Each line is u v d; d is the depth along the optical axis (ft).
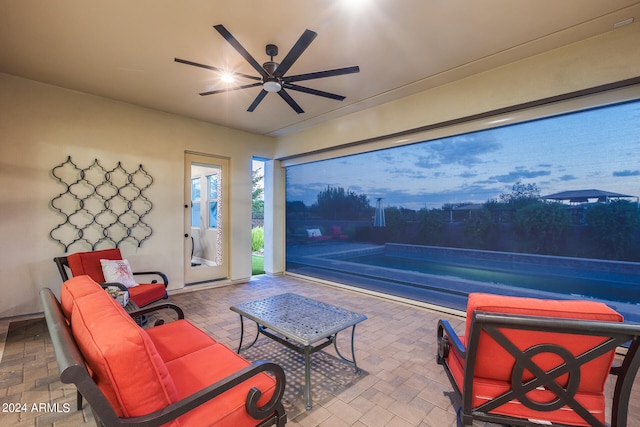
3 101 10.11
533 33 7.84
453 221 11.64
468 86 10.32
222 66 9.58
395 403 6.00
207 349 5.46
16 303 10.29
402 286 13.24
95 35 7.88
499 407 4.28
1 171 10.09
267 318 6.98
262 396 4.21
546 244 9.42
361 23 7.44
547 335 3.90
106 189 12.21
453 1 6.64
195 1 6.62
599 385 4.04
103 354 2.89
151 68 9.69
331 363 7.58
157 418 3.06
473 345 4.13
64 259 10.20
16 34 7.80
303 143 16.85
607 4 6.72
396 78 10.45
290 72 10.01
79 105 11.55
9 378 6.81
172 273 14.10
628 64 7.49
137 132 13.03
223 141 16.11
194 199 15.76
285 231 19.40
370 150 14.12
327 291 14.97
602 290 8.45
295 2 6.66
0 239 10.07
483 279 10.80
